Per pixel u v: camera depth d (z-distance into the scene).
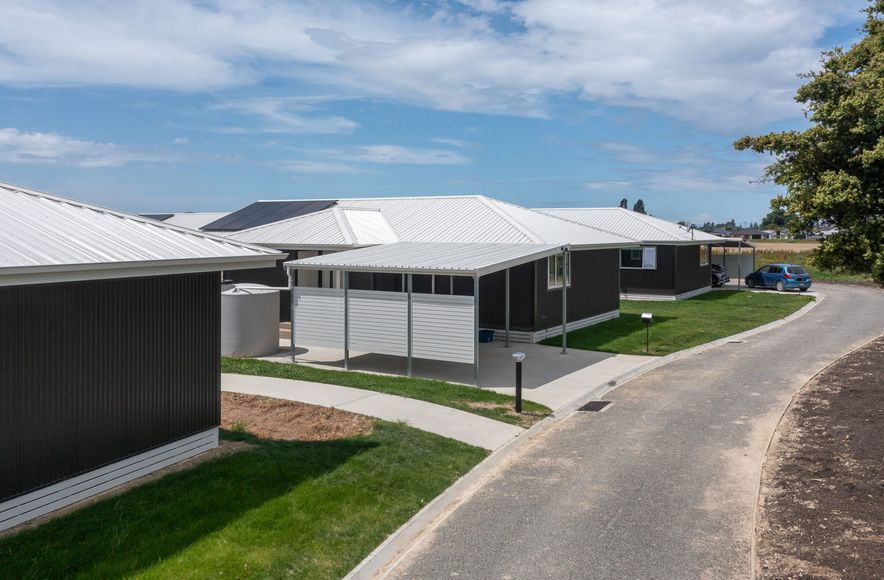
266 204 30.20
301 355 18.06
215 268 9.16
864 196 12.44
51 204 9.76
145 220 10.20
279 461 9.23
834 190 12.59
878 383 14.30
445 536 7.80
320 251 22.73
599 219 35.78
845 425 11.41
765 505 8.48
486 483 9.41
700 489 9.07
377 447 10.06
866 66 13.22
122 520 7.46
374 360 17.55
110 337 8.20
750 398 13.84
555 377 15.82
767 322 24.83
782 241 88.44
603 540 7.65
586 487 9.22
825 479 9.12
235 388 13.47
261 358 17.53
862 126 12.18
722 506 8.51
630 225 34.31
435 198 26.30
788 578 6.67
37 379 7.38
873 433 10.80
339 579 6.73
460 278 21.00
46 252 7.45
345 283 15.99
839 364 16.83
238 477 8.68
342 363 17.09
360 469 9.23
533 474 9.73
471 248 18.70
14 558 6.57
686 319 25.38
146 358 8.70
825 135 13.01
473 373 16.12
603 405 13.53
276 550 7.06
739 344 20.45
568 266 22.22
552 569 7.02
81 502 7.92
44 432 7.47
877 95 11.99
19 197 9.66
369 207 26.62
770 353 18.86
